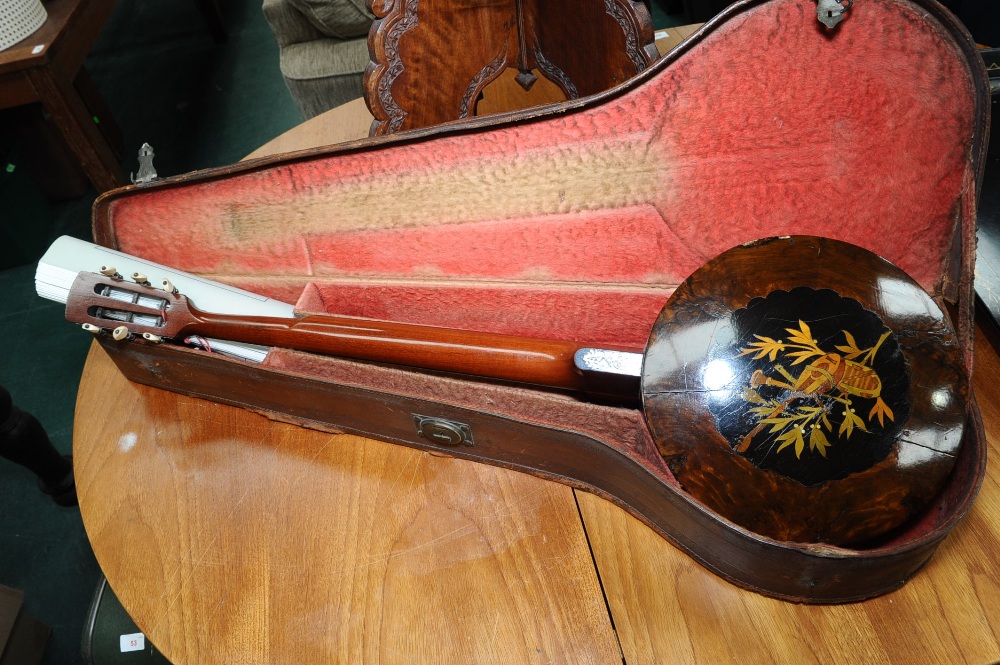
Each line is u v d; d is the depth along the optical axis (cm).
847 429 68
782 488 68
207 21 280
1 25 150
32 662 125
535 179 87
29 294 190
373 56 105
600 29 102
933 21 70
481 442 82
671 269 91
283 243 97
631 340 99
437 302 100
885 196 79
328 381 82
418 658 70
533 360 80
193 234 97
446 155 87
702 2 218
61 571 140
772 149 80
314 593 76
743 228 86
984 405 81
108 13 186
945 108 73
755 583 69
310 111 200
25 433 126
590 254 92
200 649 73
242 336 90
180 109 254
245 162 90
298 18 191
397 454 88
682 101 79
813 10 72
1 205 187
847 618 68
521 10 113
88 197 214
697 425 70
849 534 66
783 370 70
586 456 76
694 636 69
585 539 77
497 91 134
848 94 76
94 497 86
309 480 86
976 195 74
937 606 68
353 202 92
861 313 71
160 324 89
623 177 85
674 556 75
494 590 74
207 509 83
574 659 69
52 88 156
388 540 79
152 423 93
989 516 73
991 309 84
